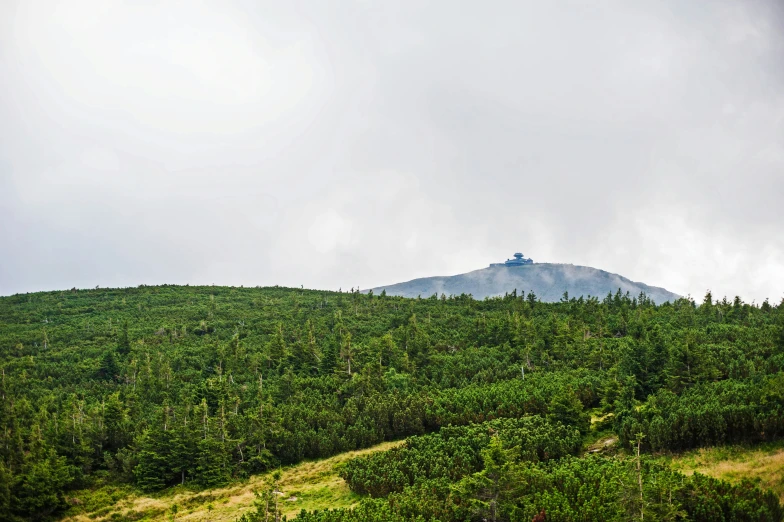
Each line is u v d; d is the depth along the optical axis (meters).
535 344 76.44
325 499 41.53
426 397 58.41
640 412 42.72
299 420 55.66
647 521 23.05
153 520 41.59
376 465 42.44
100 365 78.75
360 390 64.06
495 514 28.89
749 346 60.25
